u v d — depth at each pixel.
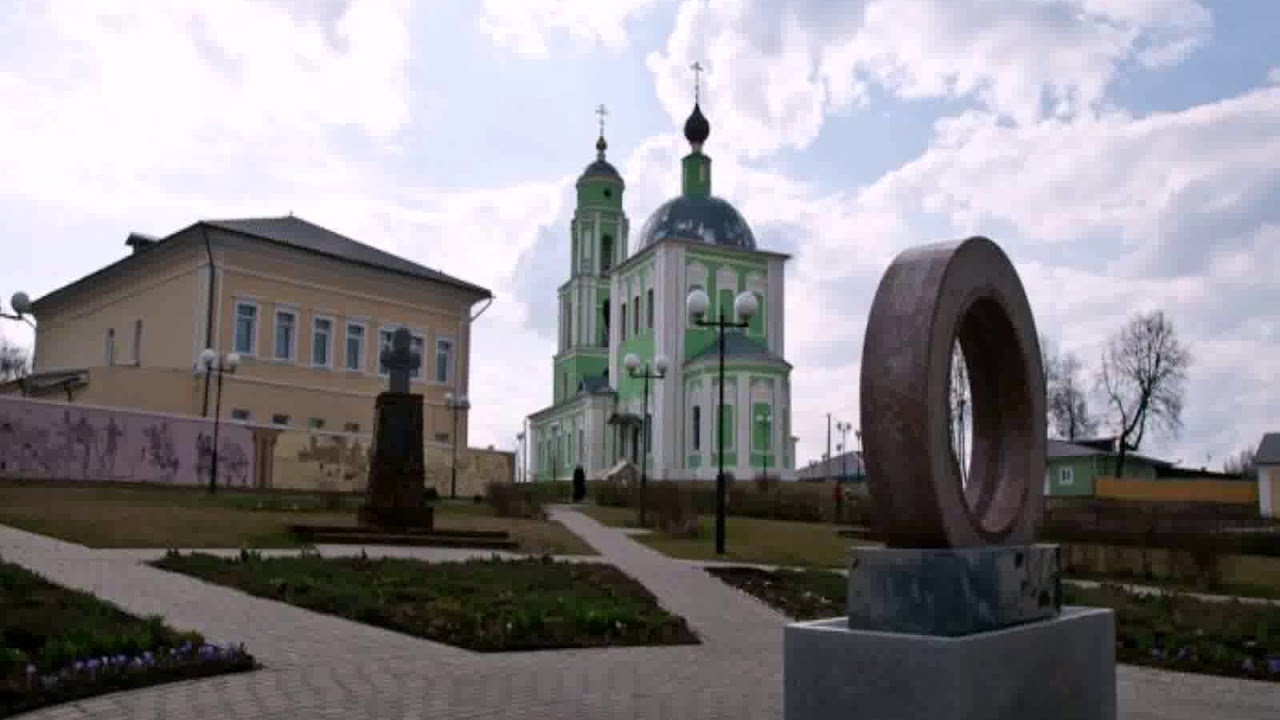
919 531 5.99
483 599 12.27
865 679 5.61
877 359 6.09
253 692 7.58
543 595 12.95
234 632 9.94
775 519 34.28
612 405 66.94
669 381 60.62
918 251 6.42
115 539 17.48
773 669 9.37
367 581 13.29
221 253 41.47
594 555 19.70
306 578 13.16
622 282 68.25
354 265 45.19
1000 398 7.48
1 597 10.07
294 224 47.56
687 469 59.78
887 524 6.07
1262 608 14.85
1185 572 20.70
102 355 47.94
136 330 45.66
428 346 48.03
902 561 5.80
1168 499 51.12
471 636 10.17
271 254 42.91
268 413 42.12
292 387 43.06
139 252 44.28
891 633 5.66
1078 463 62.50
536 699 7.66
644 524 27.70
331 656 9.07
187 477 35.16
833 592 15.54
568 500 41.00
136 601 11.17
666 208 66.19
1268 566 24.41
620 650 10.24
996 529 6.65
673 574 16.81
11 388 48.62
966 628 5.63
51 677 7.46
